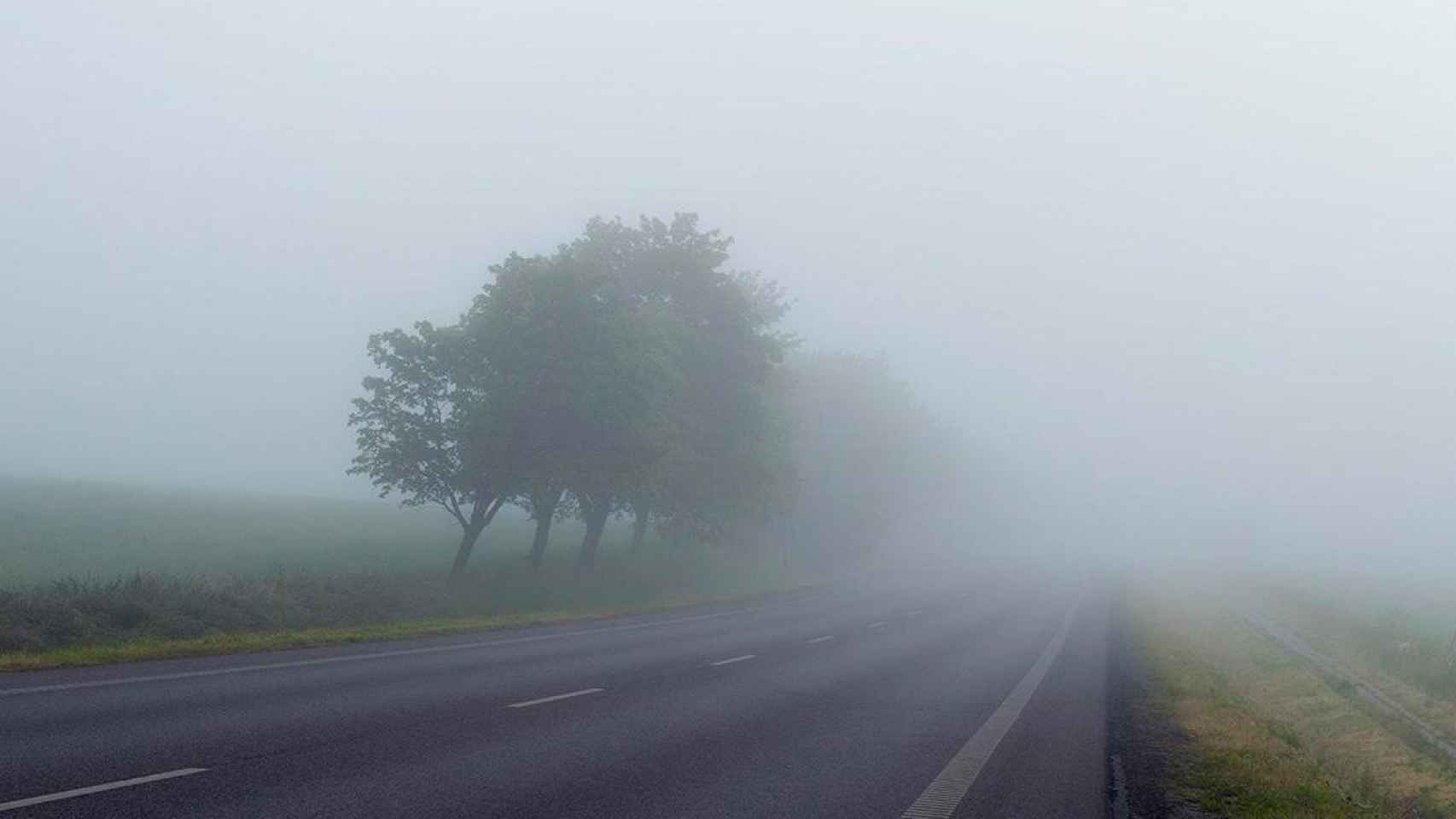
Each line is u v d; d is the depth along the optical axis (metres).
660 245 49.59
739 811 10.20
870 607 44.12
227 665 17.36
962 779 12.62
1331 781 14.45
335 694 15.22
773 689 18.97
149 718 12.47
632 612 35.03
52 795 8.91
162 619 22.70
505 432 35.44
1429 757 18.39
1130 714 19.55
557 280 36.59
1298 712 23.09
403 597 30.48
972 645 30.70
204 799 9.16
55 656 16.98
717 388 48.72
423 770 10.86
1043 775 13.34
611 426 36.91
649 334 39.19
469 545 36.78
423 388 36.00
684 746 13.19
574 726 14.00
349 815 9.04
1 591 21.62
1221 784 13.60
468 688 16.58
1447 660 30.22
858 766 12.84
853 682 20.73
